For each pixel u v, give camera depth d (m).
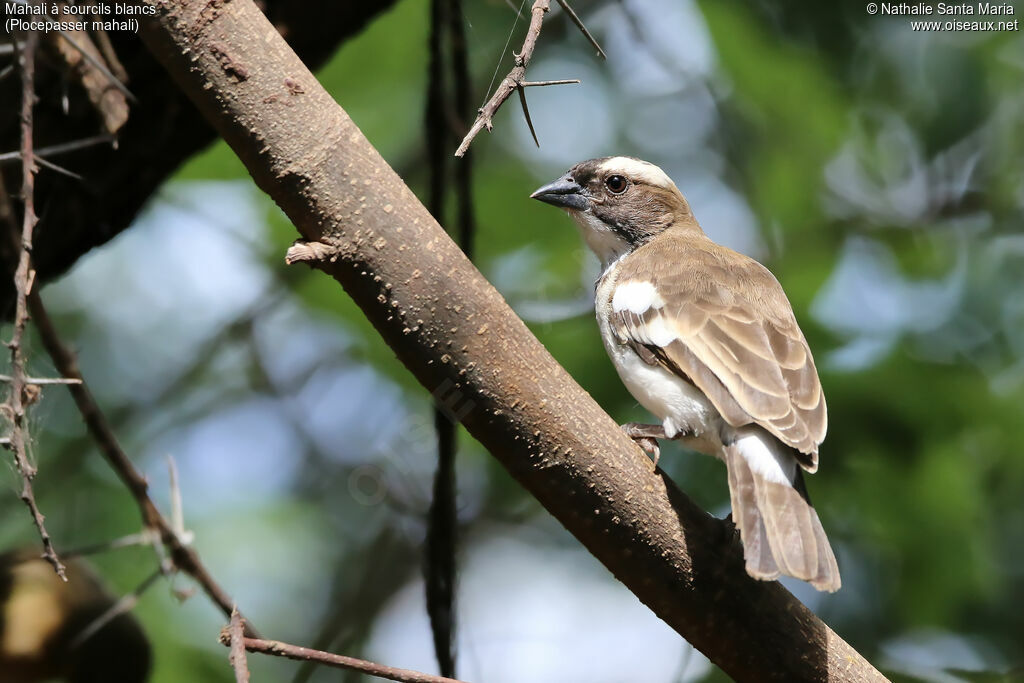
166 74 8.12
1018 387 11.91
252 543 13.38
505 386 5.90
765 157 13.56
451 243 5.88
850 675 6.30
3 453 7.21
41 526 5.74
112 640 7.70
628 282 8.59
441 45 8.56
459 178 8.55
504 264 12.83
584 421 6.03
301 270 13.09
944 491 11.50
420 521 11.91
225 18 5.78
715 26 12.65
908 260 13.08
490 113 5.33
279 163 5.76
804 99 12.90
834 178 14.05
